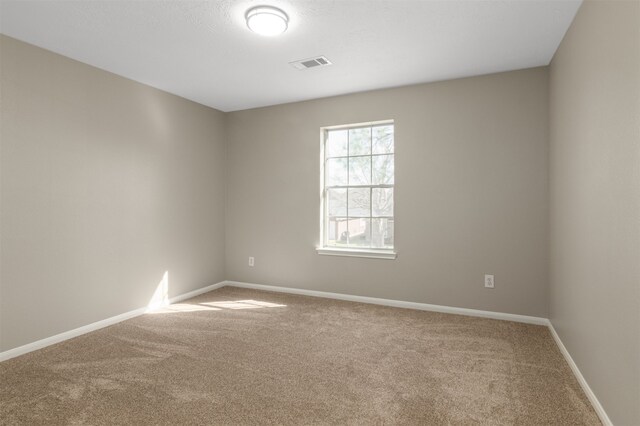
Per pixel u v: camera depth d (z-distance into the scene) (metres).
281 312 3.93
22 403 2.15
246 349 2.95
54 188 3.10
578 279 2.42
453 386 2.35
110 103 3.58
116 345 3.04
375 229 4.33
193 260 4.62
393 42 2.95
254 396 2.23
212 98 4.51
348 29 2.72
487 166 3.69
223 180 5.14
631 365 1.62
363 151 4.40
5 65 2.78
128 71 3.58
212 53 3.15
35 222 2.97
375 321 3.62
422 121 3.97
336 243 4.56
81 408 2.09
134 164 3.84
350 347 2.98
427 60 3.32
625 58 1.68
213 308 4.09
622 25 1.71
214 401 2.17
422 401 2.17
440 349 2.93
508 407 2.11
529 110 3.52
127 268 3.76
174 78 3.79
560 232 2.95
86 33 2.77
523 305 3.57
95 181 3.45
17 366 2.64
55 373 2.53
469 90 3.75
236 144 5.11
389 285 4.17
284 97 4.48
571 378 2.45
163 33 2.78
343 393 2.26
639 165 1.54
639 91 1.54
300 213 4.69
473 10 2.46
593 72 2.12
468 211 3.78
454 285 3.86
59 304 3.13
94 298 3.43
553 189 3.22
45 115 3.04
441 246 3.90
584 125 2.29
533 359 2.74
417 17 2.55
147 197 3.98
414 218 4.02
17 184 2.85
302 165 4.66
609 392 1.87
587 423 1.95
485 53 3.17
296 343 3.07
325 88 4.14
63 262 3.17
